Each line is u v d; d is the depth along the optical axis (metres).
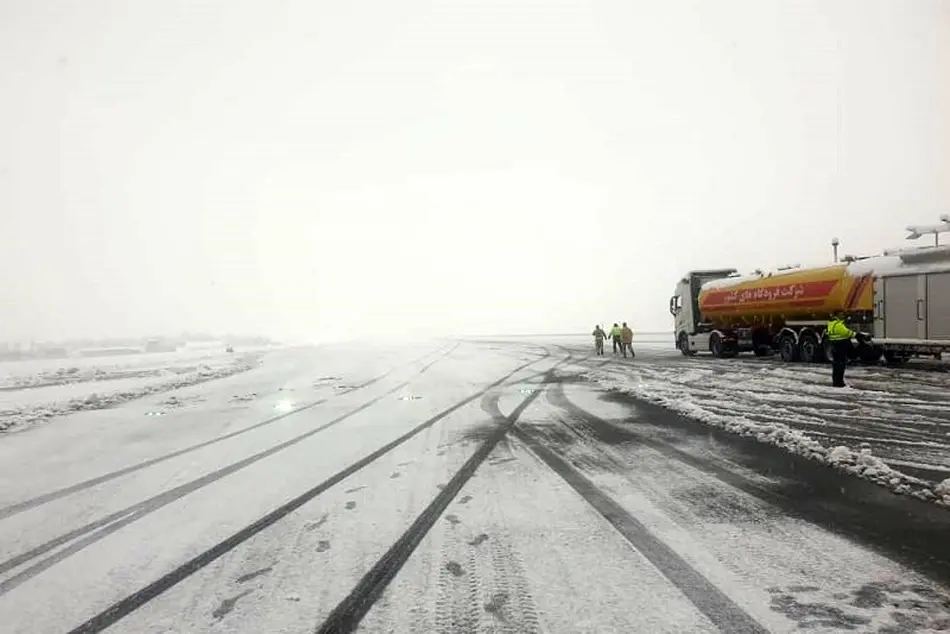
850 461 7.15
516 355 35.19
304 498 6.46
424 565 4.48
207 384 21.44
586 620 3.54
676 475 6.88
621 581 4.07
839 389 13.67
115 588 4.29
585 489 6.40
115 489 7.18
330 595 4.02
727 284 25.66
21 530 5.70
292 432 10.86
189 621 3.74
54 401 16.61
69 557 4.95
